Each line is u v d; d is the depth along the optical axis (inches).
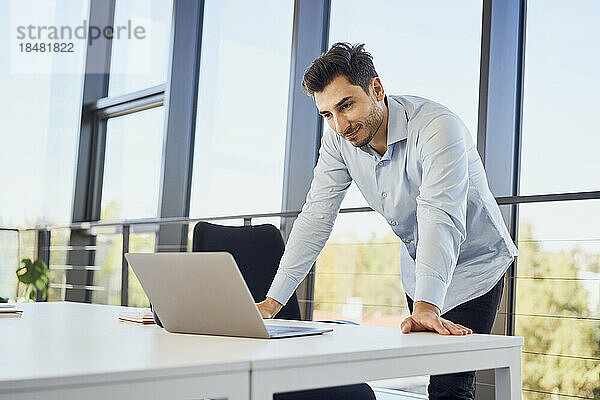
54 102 215.8
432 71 133.1
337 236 141.7
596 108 110.8
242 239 88.0
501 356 52.6
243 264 87.0
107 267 203.5
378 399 126.1
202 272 52.1
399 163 73.9
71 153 215.8
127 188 203.3
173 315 56.1
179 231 181.6
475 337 53.7
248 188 166.9
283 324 67.8
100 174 215.0
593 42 112.1
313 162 153.9
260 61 167.6
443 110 69.9
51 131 214.5
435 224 63.1
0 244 206.7
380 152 74.9
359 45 69.0
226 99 175.9
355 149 76.0
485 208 77.1
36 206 210.7
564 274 109.2
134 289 192.1
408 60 137.3
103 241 205.6
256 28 169.8
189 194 184.1
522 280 113.9
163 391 35.7
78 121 216.4
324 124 155.2
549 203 111.9
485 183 79.0
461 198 65.4
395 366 45.9
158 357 40.0
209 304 52.9
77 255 209.9
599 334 104.8
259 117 166.1
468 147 76.2
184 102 185.5
